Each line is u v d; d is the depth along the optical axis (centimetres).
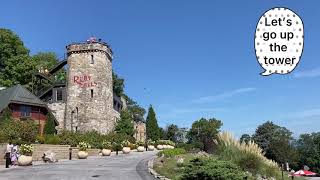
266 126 9000
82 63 6550
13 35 7481
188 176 1756
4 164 2973
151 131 8981
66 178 2052
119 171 2395
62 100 6625
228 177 1722
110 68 6925
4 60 7312
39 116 5503
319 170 9494
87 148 4278
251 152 2430
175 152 3478
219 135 2489
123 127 6862
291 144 9712
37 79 7162
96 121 6362
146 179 2027
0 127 3891
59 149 3741
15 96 5275
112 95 6888
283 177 2838
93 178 2055
